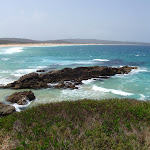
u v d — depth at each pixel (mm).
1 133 7281
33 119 8516
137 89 22062
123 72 32406
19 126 7738
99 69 30109
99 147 5844
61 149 5750
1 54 63656
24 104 16391
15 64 40062
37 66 38094
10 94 19469
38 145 5973
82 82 25484
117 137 6289
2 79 25328
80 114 8742
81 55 72500
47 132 6910
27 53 72938
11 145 6211
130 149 5633
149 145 5828
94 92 20750
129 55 76062
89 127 7117
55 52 86062
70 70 27797
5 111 14000
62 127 7219
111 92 20734
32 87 22062
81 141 6152
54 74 25938
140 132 6680
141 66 41344
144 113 8594
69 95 19547
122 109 9312
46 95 19438
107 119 7812
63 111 9320
